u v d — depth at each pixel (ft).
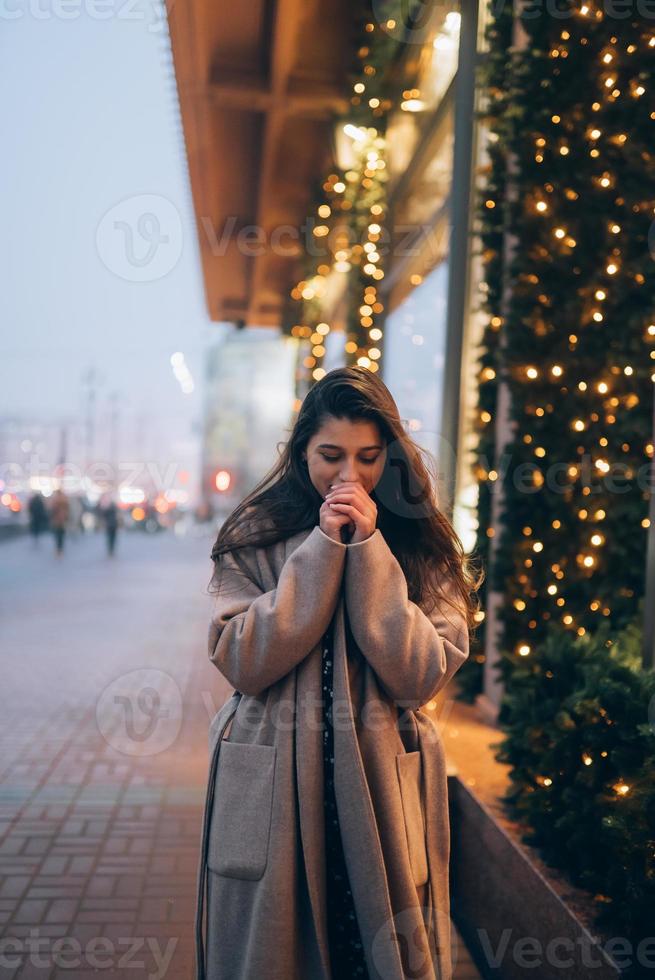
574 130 12.37
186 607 37.32
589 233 12.13
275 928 5.09
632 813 6.98
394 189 26.53
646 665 9.47
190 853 11.14
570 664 9.33
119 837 11.63
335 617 5.53
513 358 13.15
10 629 29.68
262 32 25.18
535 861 8.10
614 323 11.46
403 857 5.29
